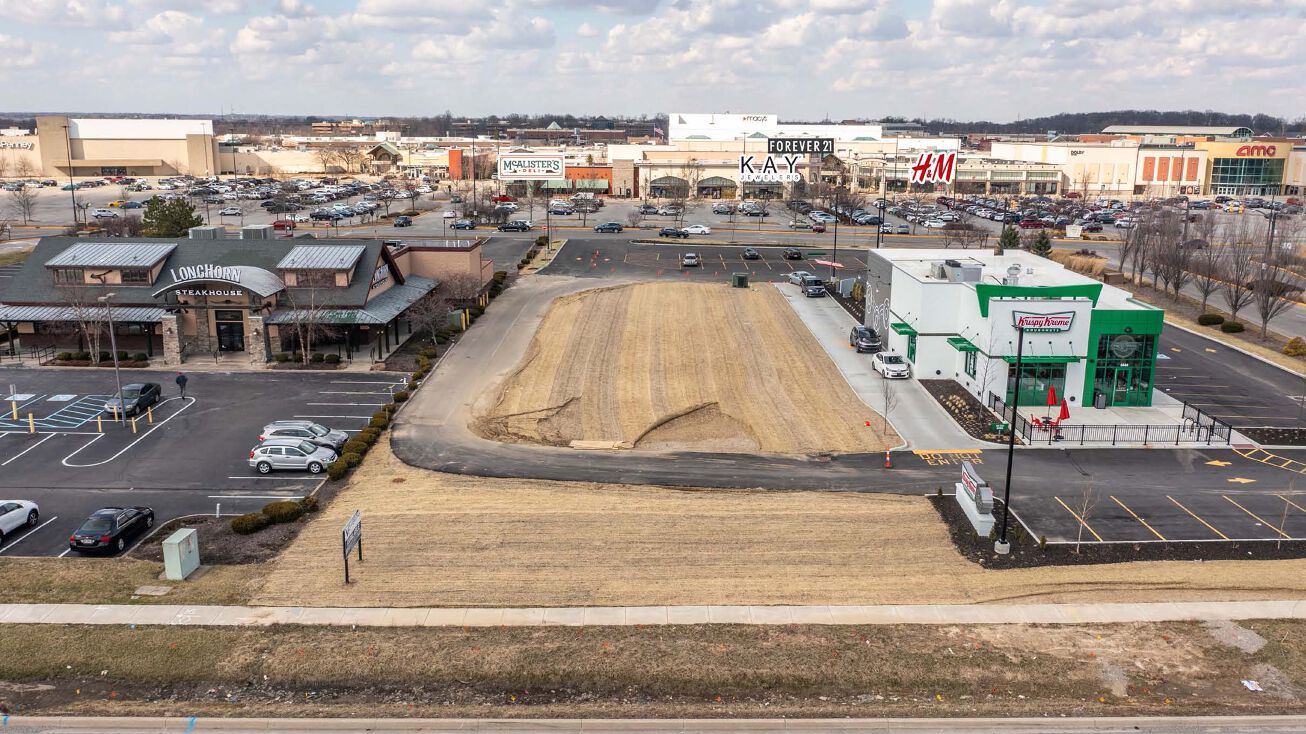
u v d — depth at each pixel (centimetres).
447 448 4672
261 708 2395
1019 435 4769
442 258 7575
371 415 5172
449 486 4166
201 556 3412
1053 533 3631
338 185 18750
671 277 9269
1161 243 9106
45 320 6191
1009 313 5116
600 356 6347
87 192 17112
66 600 2973
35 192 16850
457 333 6944
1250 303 7912
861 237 12412
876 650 2684
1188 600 3041
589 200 15125
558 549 3444
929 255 6812
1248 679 2559
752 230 13075
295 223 13262
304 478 4300
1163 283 9088
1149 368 5228
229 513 3891
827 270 9781
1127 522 3734
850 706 2417
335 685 2520
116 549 3500
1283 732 2311
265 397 5469
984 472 4300
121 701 2436
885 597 3061
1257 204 16562
